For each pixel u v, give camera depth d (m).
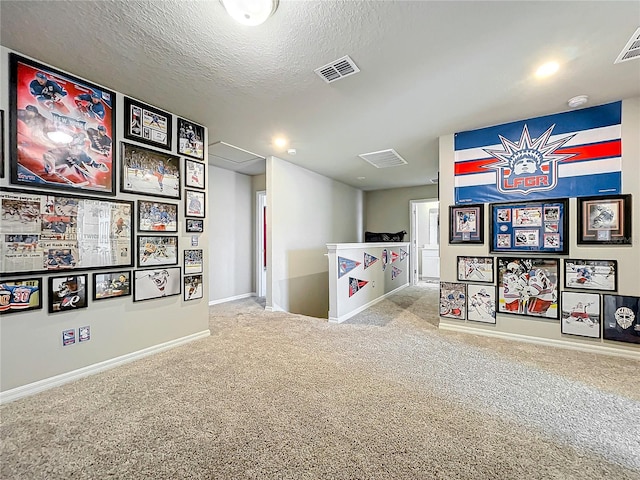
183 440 1.55
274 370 2.39
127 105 2.58
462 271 3.43
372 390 2.07
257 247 5.82
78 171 2.27
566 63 2.11
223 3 1.53
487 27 1.75
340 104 2.75
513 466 1.38
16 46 1.92
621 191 2.68
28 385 2.01
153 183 2.79
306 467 1.37
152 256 2.76
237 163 4.97
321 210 5.88
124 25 1.72
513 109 2.85
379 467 1.37
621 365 2.50
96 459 1.43
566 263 2.91
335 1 1.54
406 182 6.61
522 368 2.44
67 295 2.20
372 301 4.89
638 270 2.62
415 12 1.62
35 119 2.06
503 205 3.21
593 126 2.79
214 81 2.35
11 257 1.96
